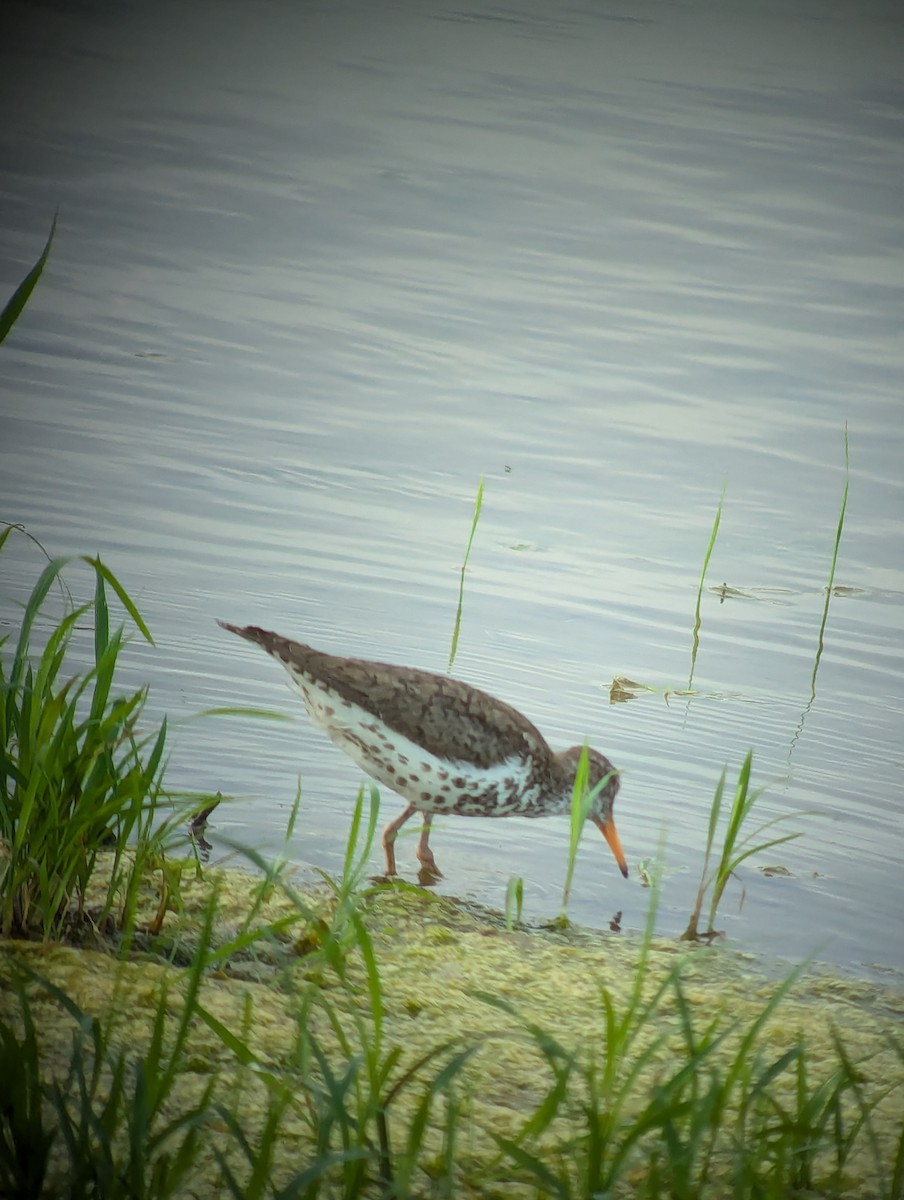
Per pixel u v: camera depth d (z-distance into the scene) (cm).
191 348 2102
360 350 2153
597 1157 607
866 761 1275
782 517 1794
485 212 2722
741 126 3195
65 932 852
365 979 861
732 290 2459
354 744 1130
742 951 980
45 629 1339
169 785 1120
